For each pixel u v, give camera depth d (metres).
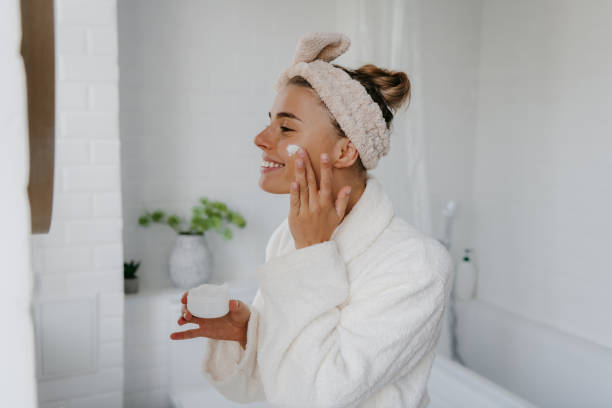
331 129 0.74
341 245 0.77
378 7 1.98
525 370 2.21
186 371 2.08
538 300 2.29
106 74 1.74
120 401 1.88
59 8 1.66
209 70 2.22
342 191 0.73
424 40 2.44
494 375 2.36
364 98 0.74
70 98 1.70
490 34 2.53
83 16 1.69
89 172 1.76
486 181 2.58
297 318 0.67
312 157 0.75
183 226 2.24
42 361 1.75
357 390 0.64
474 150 2.64
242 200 2.34
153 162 2.16
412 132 2.04
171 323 2.06
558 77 2.17
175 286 2.15
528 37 2.31
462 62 2.55
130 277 2.09
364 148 0.75
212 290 0.74
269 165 0.78
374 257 0.75
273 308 0.69
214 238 2.30
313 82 0.72
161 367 2.10
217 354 0.85
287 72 0.76
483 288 2.59
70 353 1.79
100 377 1.84
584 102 2.06
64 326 1.77
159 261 2.22
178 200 2.23
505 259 2.47
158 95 2.14
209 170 2.27
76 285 1.78
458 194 2.63
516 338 2.26
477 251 2.63
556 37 2.18
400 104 0.83
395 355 0.67
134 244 2.17
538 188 2.29
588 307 2.08
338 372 0.64
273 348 0.67
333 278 0.69
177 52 2.16
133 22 2.07
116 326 1.85
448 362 1.78
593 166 2.04
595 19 2.01
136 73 2.10
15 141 0.17
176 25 2.14
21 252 0.17
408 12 1.97
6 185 0.17
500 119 2.49
